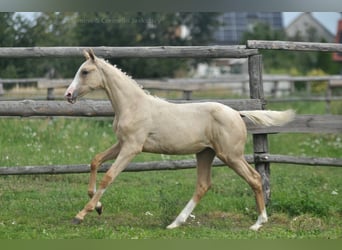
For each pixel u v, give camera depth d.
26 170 10.31
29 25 20.92
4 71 21.89
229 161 9.41
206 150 9.75
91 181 9.48
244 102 10.69
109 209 10.46
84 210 9.23
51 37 22.27
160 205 10.64
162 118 9.34
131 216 10.13
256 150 10.78
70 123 17.12
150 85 19.84
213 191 12.21
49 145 15.04
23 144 14.86
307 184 12.88
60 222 9.56
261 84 10.71
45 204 10.61
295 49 10.66
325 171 14.76
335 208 10.53
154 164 10.55
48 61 23.73
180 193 11.77
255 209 10.62
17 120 16.36
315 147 17.62
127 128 9.23
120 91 9.35
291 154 16.80
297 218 9.82
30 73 23.31
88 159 13.69
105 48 10.34
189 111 9.44
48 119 16.83
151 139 9.36
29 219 9.68
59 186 12.07
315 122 10.98
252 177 9.52
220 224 9.82
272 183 12.85
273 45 10.59
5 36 20.11
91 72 9.33
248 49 10.61
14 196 11.13
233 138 9.34
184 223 9.67
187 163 10.62
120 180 12.90
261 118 9.61
